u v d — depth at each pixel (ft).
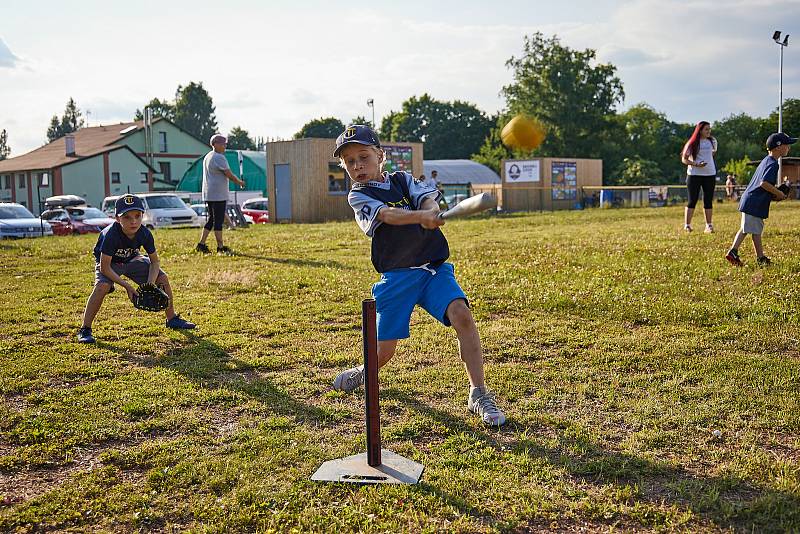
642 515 9.37
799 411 12.78
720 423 12.46
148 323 21.30
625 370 15.72
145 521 9.54
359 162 12.55
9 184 191.11
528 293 24.31
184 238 51.13
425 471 10.76
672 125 291.17
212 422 13.05
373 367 10.73
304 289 26.96
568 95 173.99
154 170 189.37
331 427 12.78
